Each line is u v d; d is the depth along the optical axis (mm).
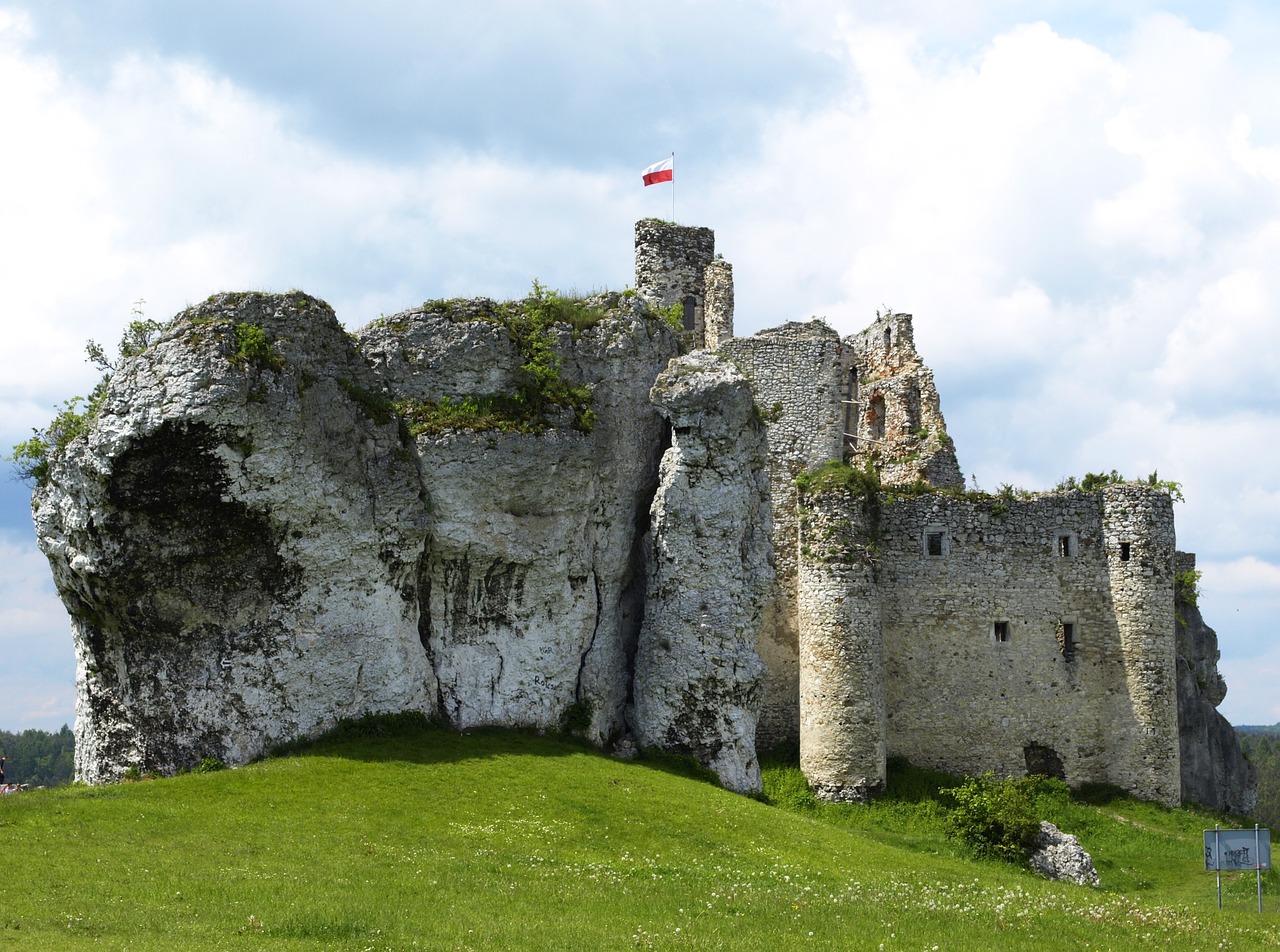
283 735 35812
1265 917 29406
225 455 34312
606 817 32281
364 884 24781
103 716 36125
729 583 41750
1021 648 47406
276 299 36719
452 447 38594
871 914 25219
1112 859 41000
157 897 23078
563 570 40375
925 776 45375
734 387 41812
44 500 36688
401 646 37938
